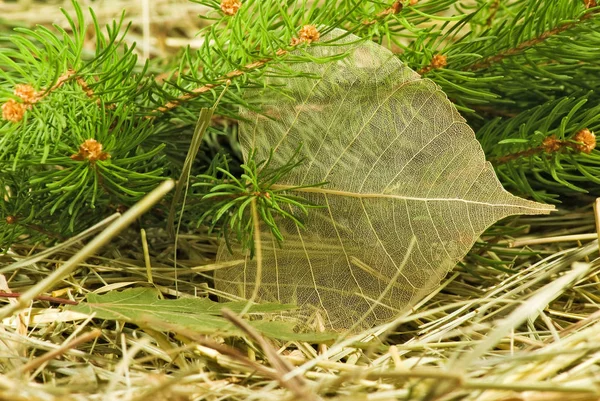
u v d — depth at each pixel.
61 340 0.44
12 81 0.42
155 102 0.45
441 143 0.44
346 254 0.45
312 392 0.40
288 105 0.44
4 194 0.45
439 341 0.44
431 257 0.44
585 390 0.39
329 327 0.45
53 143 0.43
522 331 0.45
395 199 0.44
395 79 0.44
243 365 0.42
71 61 0.43
